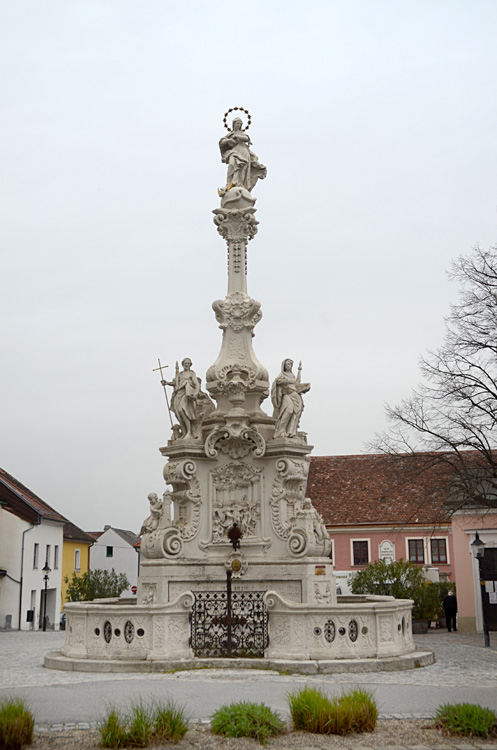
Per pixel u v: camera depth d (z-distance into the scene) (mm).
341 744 8727
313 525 18016
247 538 18297
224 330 20562
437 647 19594
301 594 17281
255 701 10812
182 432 19297
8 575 39750
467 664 15266
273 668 13922
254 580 17719
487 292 26203
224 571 17984
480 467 26719
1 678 13383
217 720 9203
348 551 41281
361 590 28172
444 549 40312
